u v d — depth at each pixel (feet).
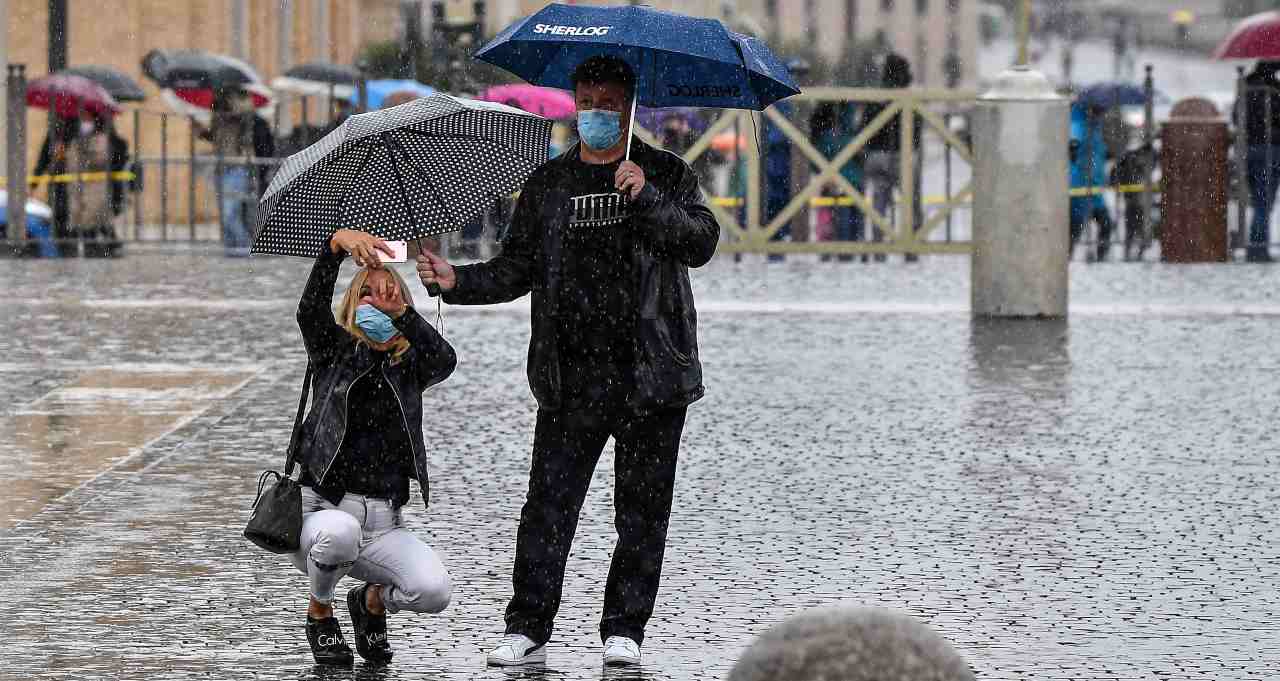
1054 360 103.04
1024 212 120.88
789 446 78.95
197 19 236.84
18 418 84.12
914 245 154.40
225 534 62.69
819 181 155.94
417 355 46.52
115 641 50.24
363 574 47.42
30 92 163.84
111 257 161.79
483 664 48.93
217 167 164.55
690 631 51.83
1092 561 59.57
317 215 48.11
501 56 51.47
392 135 48.65
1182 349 106.93
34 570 57.77
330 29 343.87
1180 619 52.85
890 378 96.73
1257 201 160.86
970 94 154.20
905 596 55.36
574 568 59.21
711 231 47.67
